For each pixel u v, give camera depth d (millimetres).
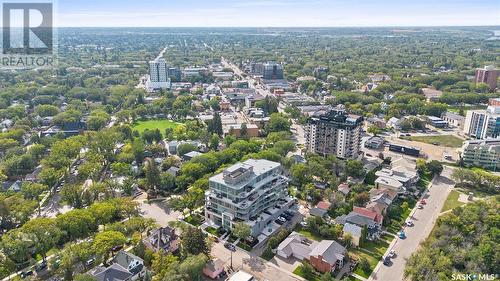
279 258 176750
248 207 191625
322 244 175250
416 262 160250
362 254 179000
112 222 199750
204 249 171125
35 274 164500
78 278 144500
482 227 188500
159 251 166750
